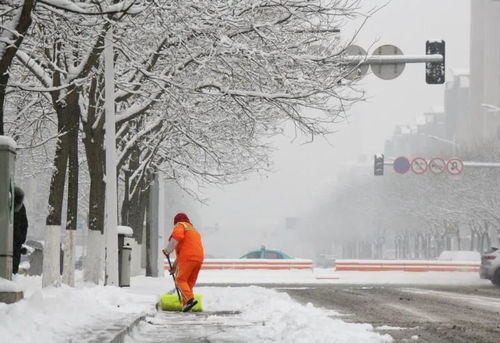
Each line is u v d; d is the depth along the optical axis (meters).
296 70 38.84
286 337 20.00
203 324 24.73
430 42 40.00
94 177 38.25
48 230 32.88
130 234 40.75
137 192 56.38
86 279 38.06
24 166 65.12
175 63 37.97
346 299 39.53
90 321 20.44
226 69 38.75
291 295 43.66
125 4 26.19
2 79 24.61
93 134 38.16
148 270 60.28
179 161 56.53
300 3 37.41
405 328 23.95
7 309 18.12
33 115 48.00
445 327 24.34
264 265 82.44
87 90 40.81
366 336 19.59
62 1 24.98
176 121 44.62
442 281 69.94
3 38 23.52
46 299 21.38
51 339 15.93
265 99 39.53
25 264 47.00
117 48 35.34
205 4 33.88
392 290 49.31
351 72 39.75
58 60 36.19
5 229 21.48
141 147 53.28
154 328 23.50
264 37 36.31
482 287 55.41
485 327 24.41
